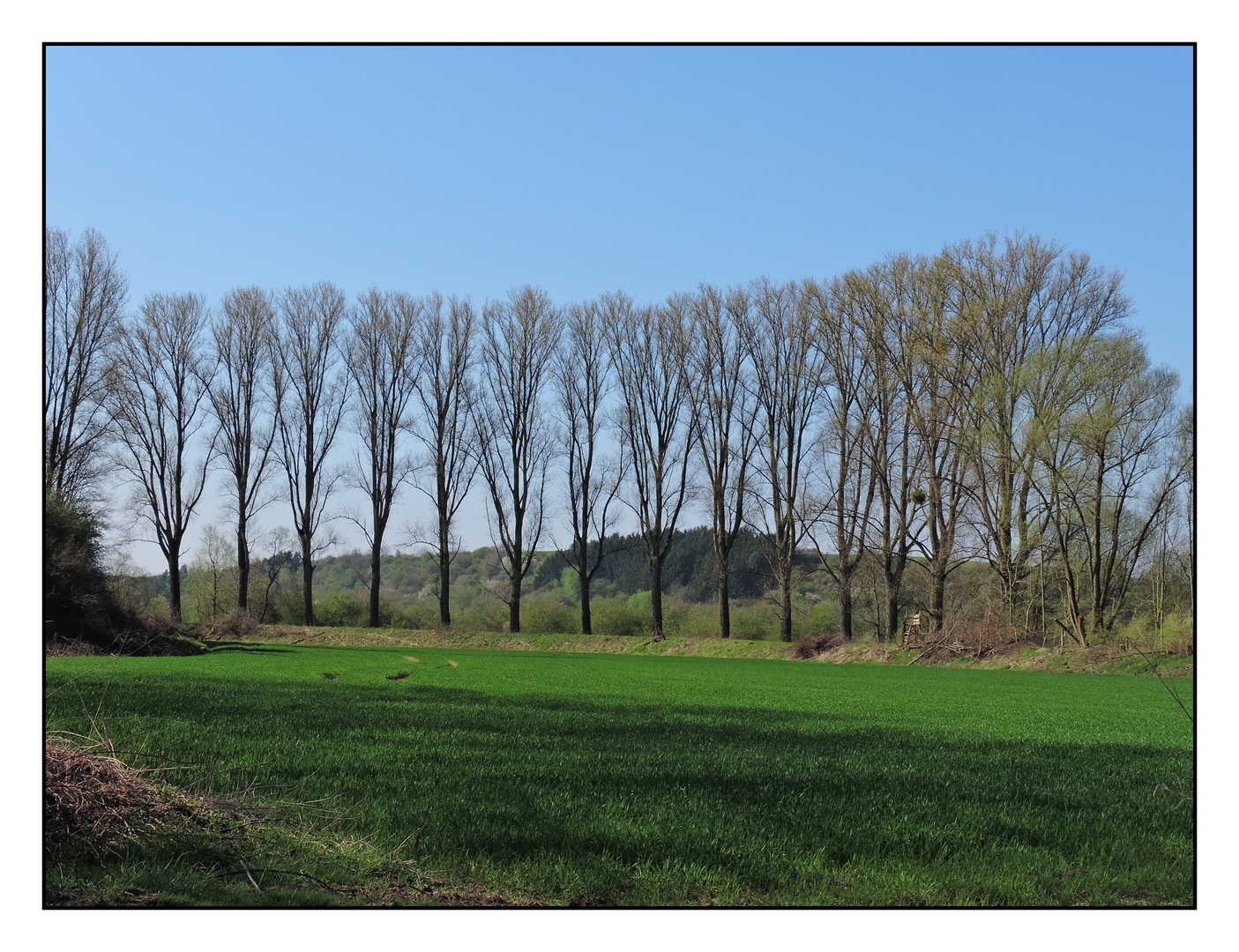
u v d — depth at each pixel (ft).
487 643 185.06
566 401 196.13
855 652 153.28
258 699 61.00
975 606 150.92
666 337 190.29
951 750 44.19
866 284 163.02
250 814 25.04
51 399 157.48
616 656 157.69
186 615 217.77
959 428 146.61
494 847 23.20
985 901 21.07
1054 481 130.11
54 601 117.08
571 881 20.86
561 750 39.88
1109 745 47.57
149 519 183.11
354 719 50.08
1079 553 143.64
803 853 23.58
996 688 91.71
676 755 39.09
